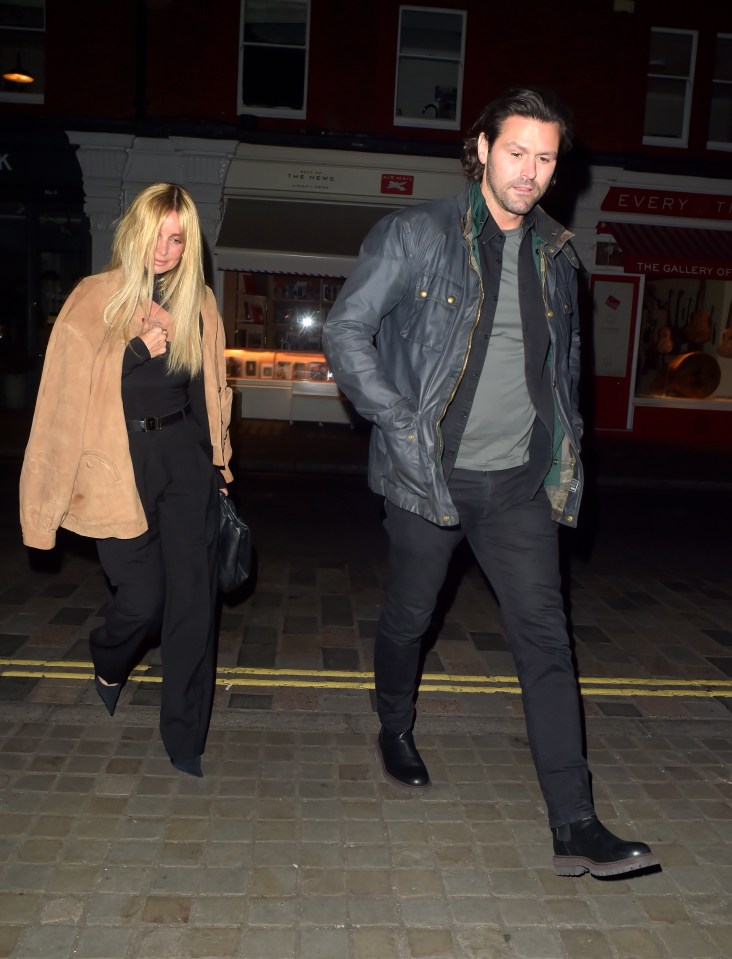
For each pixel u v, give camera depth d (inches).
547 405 100.1
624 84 563.8
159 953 82.8
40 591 196.5
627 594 222.4
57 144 525.7
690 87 573.9
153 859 97.4
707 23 566.6
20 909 88.0
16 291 562.9
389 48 548.1
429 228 96.4
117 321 104.9
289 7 543.2
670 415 601.0
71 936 84.4
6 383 556.1
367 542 268.4
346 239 536.4
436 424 96.5
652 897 95.2
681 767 126.7
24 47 534.9
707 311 602.5
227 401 120.8
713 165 560.7
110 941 84.0
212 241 546.6
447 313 96.4
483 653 171.0
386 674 114.3
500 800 114.3
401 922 89.0
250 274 573.0
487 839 105.0
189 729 114.7
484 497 101.8
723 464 482.0
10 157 528.7
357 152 542.0
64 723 130.0
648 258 553.3
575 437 102.3
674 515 346.0
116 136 521.7
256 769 119.3
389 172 547.8
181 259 108.6
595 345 585.9
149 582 115.5
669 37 570.3
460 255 96.7
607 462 468.8
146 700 138.9
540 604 101.3
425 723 136.9
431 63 557.0
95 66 530.0
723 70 578.9
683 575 245.4
